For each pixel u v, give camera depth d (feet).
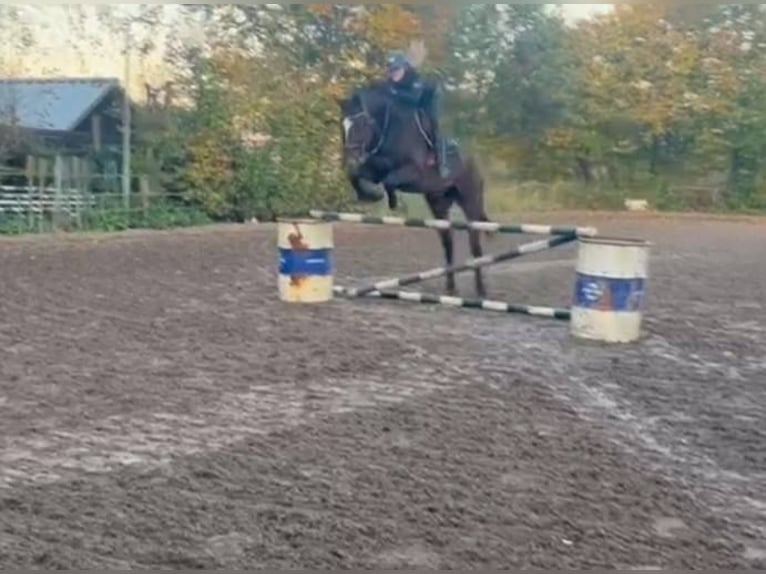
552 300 31.55
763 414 16.61
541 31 80.43
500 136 80.59
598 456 13.88
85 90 65.67
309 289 28.55
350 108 27.40
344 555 10.19
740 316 28.14
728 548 10.55
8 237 52.54
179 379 18.51
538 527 11.05
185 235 55.98
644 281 23.43
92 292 30.83
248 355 20.85
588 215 80.64
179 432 14.89
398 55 27.58
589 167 86.33
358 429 15.17
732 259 46.93
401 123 27.22
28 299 28.99
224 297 29.99
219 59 66.85
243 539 10.61
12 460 13.37
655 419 16.08
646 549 10.46
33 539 10.53
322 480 12.66
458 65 76.84
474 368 19.90
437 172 28.02
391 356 20.98
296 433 14.92
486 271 38.81
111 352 21.03
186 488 12.30
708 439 14.96
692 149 89.20
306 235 28.35
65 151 63.10
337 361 20.30
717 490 12.55
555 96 82.28
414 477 12.82
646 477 12.96
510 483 12.62
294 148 68.64
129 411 16.10
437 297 28.50
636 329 23.35
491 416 16.05
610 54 84.28
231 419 15.70
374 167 27.40
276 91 68.33
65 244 48.49
